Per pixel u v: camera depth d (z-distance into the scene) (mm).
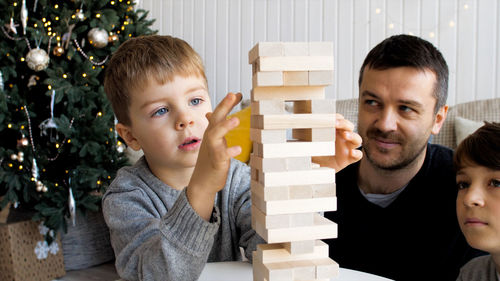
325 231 534
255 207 580
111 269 2236
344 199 1245
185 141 884
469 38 2623
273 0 3104
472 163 951
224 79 3311
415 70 1049
